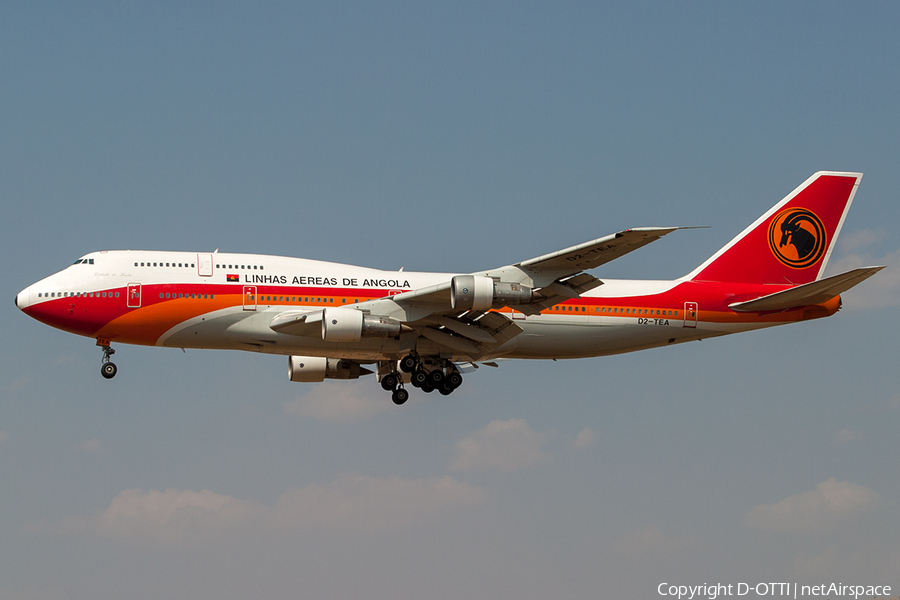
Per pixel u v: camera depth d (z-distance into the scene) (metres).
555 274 121.69
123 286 123.94
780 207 146.50
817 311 140.38
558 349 137.00
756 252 145.00
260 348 128.25
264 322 126.50
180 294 124.75
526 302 120.81
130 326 124.06
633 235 110.44
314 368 143.88
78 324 123.12
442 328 131.38
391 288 130.75
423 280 132.62
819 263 146.25
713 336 141.88
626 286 139.25
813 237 146.38
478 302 119.31
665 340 140.25
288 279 128.38
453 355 135.38
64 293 122.75
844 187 147.50
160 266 126.06
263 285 127.19
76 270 125.19
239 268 127.81
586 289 124.12
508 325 129.75
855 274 128.38
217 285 125.88
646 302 138.38
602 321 136.62
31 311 122.38
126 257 126.38
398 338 129.50
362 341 128.12
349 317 122.00
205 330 125.69
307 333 126.31
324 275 129.88
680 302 139.25
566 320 135.62
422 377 135.12
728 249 144.62
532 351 136.62
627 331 137.75
